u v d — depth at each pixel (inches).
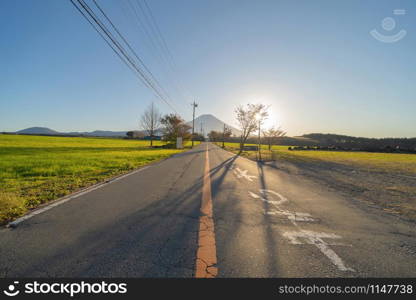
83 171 356.2
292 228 131.1
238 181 292.8
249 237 116.5
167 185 257.1
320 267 90.4
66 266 86.8
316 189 251.8
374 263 94.2
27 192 210.2
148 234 117.9
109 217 144.1
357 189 254.4
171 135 1598.2
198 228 127.7
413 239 119.1
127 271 85.0
